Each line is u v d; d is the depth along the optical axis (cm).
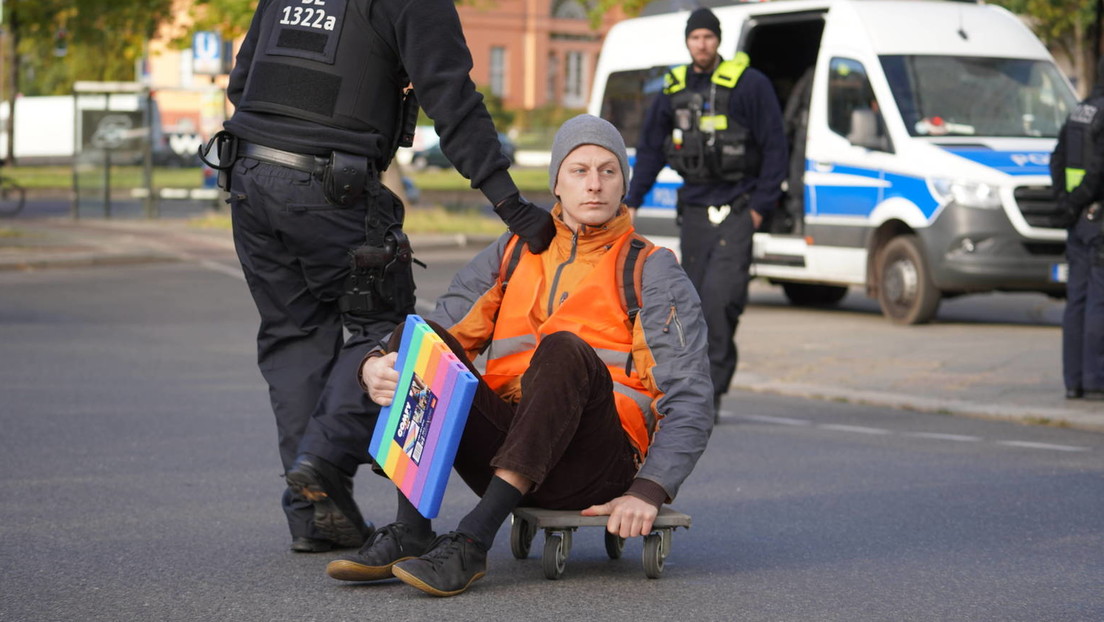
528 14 9056
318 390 597
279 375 600
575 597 544
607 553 623
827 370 1298
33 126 6412
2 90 6888
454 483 800
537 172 6181
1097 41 1614
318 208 570
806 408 1117
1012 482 816
